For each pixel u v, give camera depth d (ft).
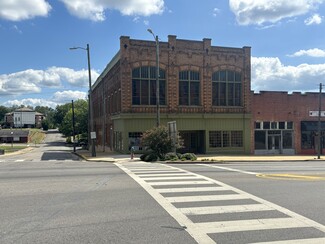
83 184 38.37
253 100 110.63
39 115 596.29
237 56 107.65
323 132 117.60
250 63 109.19
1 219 23.32
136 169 55.77
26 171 53.21
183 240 19.02
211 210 26.05
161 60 99.91
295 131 114.83
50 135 499.92
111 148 124.36
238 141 108.17
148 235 19.86
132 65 97.35
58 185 37.68
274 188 36.27
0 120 615.16
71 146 293.84
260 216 24.41
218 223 22.50
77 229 21.01
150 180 41.63
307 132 116.37
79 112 296.30
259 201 29.48
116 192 33.24
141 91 98.37
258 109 111.04
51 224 22.09
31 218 23.58
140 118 97.86
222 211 25.76
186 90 102.63
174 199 30.01
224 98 106.63
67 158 104.01
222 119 106.11
